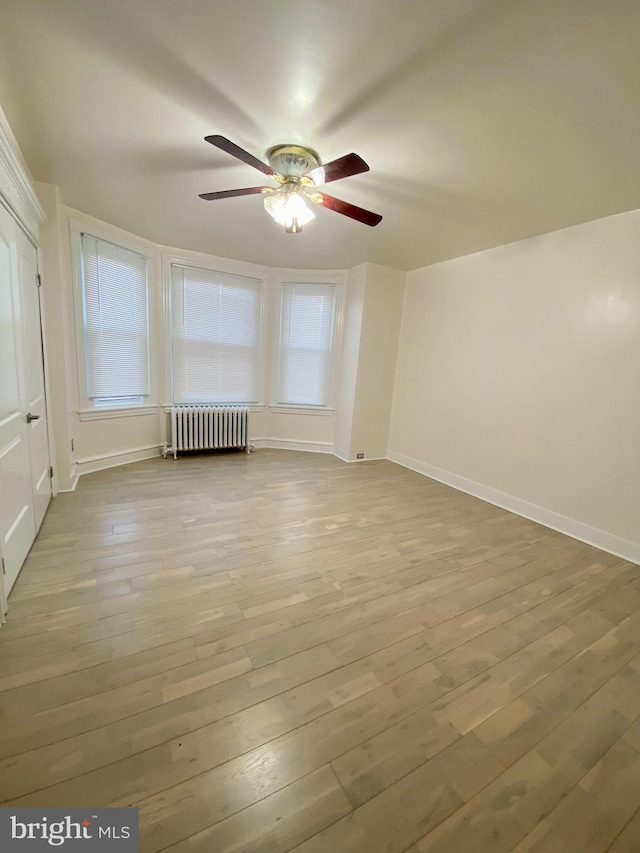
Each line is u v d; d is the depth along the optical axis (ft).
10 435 6.10
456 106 5.18
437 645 5.40
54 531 8.04
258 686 4.55
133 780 3.46
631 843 3.23
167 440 14.28
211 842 3.05
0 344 5.73
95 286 11.06
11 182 6.09
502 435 11.07
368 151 6.37
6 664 4.64
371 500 11.01
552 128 5.51
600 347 8.71
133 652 4.94
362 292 13.87
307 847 3.07
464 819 3.33
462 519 10.00
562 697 4.66
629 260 8.14
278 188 6.73
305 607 6.05
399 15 3.92
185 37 4.34
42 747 3.69
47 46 4.51
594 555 8.38
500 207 8.28
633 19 3.72
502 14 3.81
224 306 14.47
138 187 8.38
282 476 12.73
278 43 4.36
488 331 11.40
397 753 3.85
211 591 6.32
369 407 15.03
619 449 8.45
